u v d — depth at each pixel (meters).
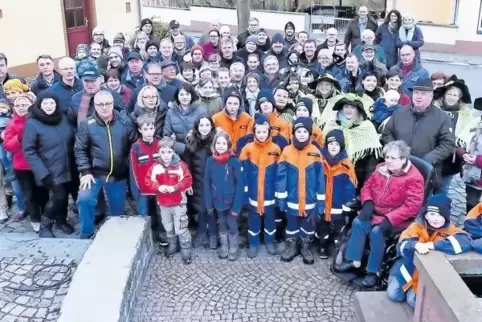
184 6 25.27
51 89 5.75
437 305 3.16
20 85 5.85
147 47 8.34
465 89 5.37
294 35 9.85
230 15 21.56
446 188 5.56
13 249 5.11
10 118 5.73
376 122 5.57
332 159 4.92
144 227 4.96
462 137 5.29
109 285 4.10
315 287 4.69
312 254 5.21
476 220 3.88
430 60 15.02
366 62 6.97
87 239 5.30
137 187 5.12
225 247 5.17
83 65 7.10
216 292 4.64
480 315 2.86
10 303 4.27
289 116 5.62
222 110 5.54
